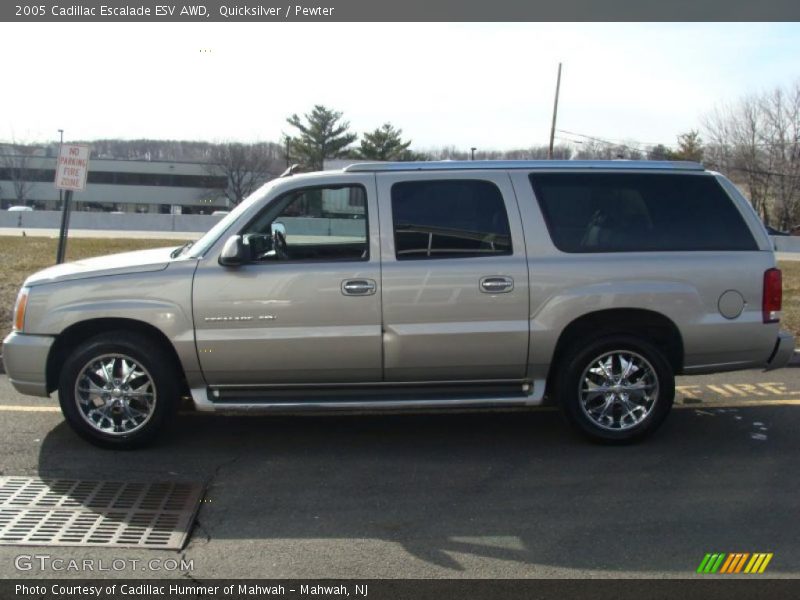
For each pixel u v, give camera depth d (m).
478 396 5.20
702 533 3.93
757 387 6.93
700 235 5.24
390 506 4.29
